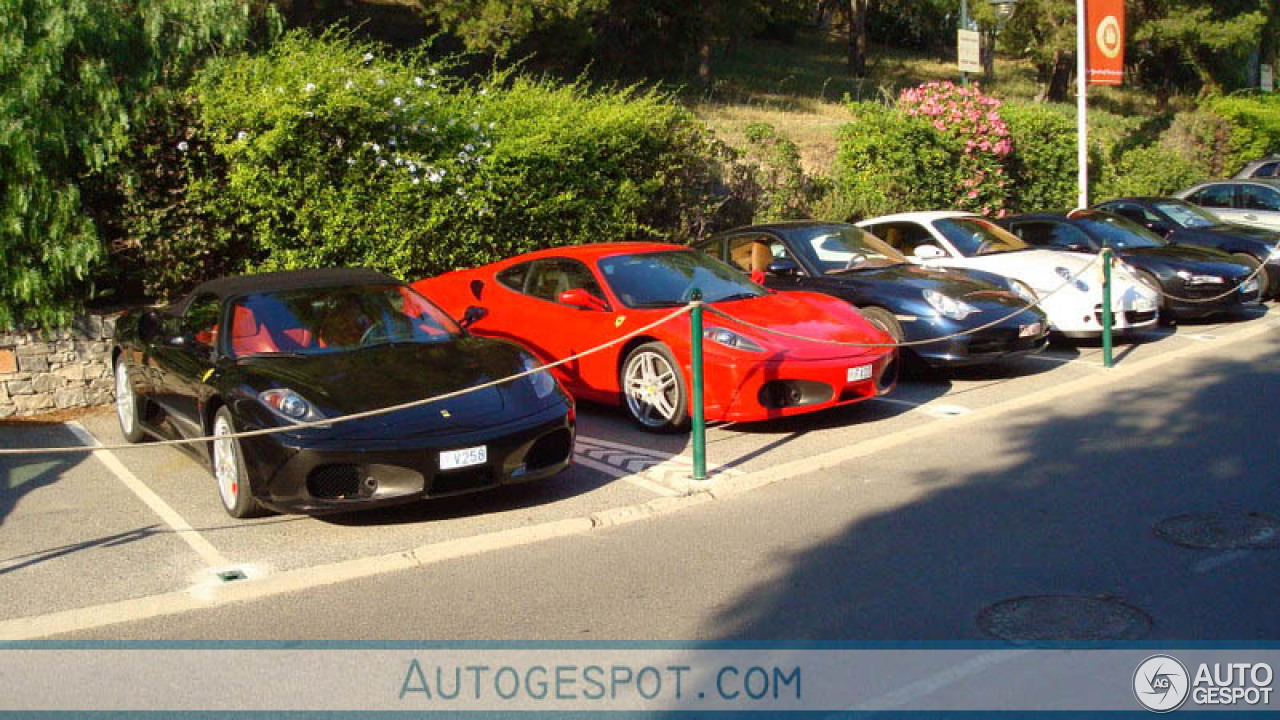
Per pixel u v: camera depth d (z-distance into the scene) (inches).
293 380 235.5
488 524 232.8
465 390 230.1
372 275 296.4
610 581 196.1
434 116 412.5
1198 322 500.7
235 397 234.1
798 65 1460.4
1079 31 658.2
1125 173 843.4
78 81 352.2
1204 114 1000.9
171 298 382.6
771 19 1131.9
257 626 180.7
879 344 315.6
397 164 394.0
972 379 382.3
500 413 237.1
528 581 198.1
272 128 371.2
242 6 391.5
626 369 318.3
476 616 181.8
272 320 265.6
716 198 539.8
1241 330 464.4
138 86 361.1
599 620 177.8
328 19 820.0
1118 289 427.2
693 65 1227.9
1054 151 732.7
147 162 367.6
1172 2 1245.1
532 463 242.8
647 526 230.2
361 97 385.1
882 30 1902.1
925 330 363.9
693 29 1035.3
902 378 392.5
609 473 272.7
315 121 375.6
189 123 373.4
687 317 307.4
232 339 260.7
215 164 381.1
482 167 413.1
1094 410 318.7
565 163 440.8
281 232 391.9
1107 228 518.6
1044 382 368.8
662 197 496.4
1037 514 222.5
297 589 198.4
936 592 183.0
